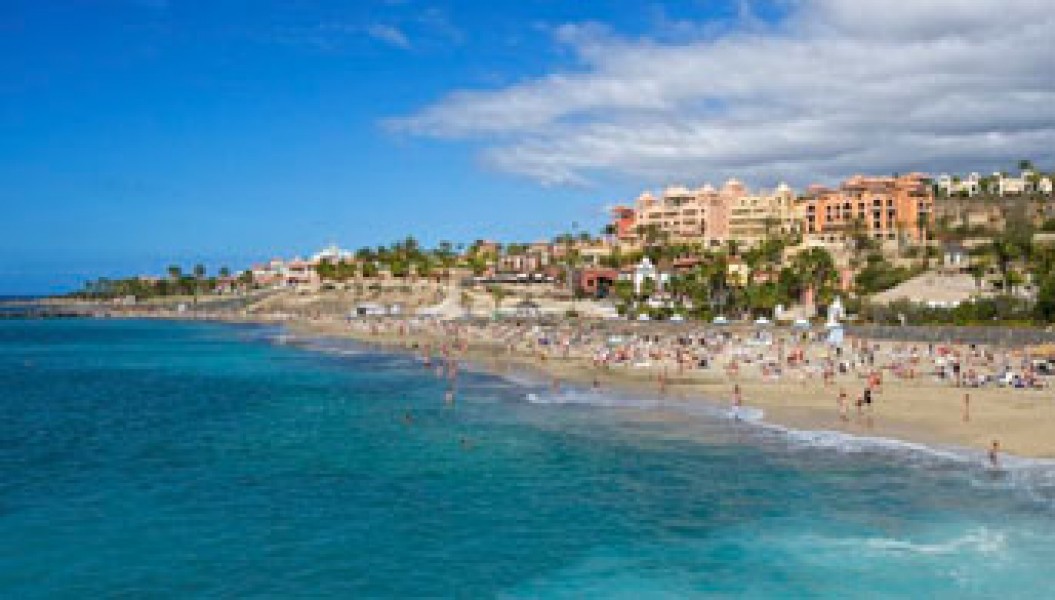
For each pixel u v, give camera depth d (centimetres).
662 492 4056
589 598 2786
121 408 7206
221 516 3700
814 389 7175
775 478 4266
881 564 3038
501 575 2994
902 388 6950
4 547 3266
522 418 6316
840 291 15062
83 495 4056
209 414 6794
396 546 3300
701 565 3072
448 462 4778
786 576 2945
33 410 7094
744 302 14675
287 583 2912
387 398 7694
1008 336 9306
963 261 17212
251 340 16875
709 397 7006
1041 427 5188
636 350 10306
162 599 2764
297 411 6906
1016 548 3172
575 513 3728
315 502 3931
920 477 4209
